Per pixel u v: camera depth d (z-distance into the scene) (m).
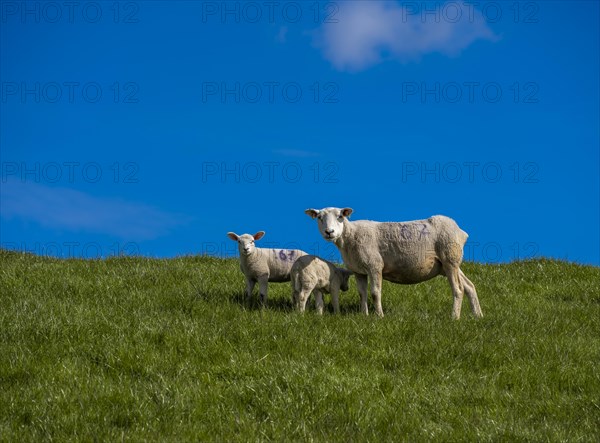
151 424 8.65
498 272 20.34
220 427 8.66
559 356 11.73
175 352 11.23
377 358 11.34
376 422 8.96
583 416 9.34
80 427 8.42
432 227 15.05
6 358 10.62
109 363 10.73
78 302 14.67
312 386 9.72
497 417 9.26
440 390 10.16
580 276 20.03
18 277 16.34
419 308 16.64
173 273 17.67
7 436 8.11
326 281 14.92
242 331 12.08
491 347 11.92
